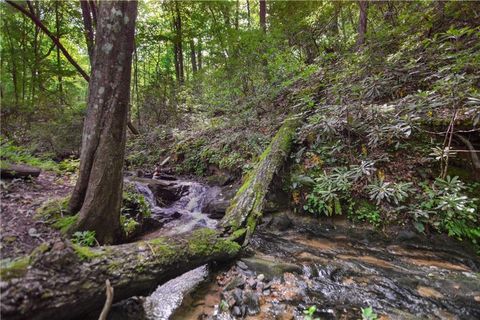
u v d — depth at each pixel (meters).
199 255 3.05
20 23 10.87
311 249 4.04
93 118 3.06
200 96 9.68
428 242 3.85
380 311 2.63
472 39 5.13
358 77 6.29
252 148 6.82
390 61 5.80
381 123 4.78
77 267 2.02
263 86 7.96
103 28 2.92
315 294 2.93
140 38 12.12
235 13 14.62
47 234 2.81
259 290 2.97
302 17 9.16
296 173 5.41
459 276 3.15
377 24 9.09
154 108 11.07
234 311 2.63
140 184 6.38
